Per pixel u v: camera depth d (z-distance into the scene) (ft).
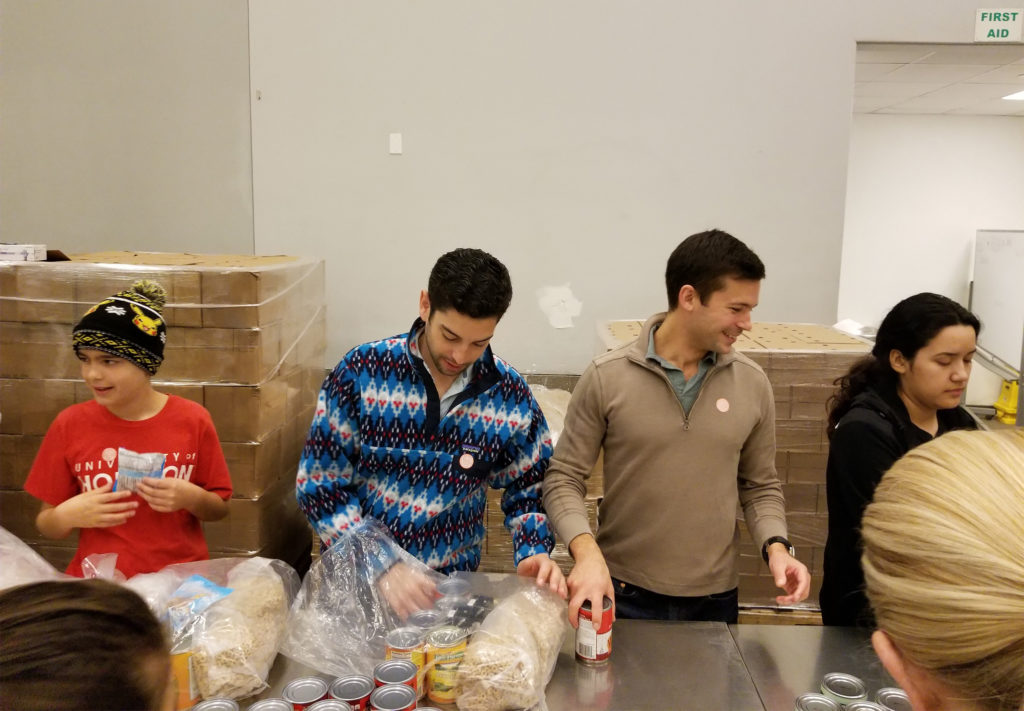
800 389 7.09
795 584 4.50
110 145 10.43
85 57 10.28
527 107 10.20
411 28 10.09
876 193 19.72
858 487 4.91
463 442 4.78
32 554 4.42
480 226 10.43
